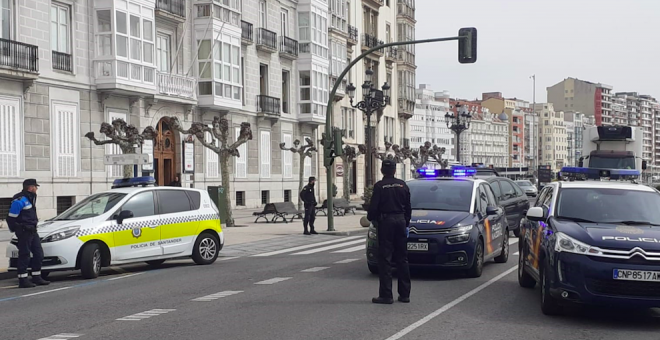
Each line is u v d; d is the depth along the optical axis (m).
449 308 10.12
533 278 11.00
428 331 8.49
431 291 11.77
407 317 9.40
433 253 12.89
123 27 31.45
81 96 30.38
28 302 11.48
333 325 8.85
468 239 13.07
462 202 14.10
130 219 15.22
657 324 9.16
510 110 184.88
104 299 11.47
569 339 8.17
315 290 11.96
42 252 13.85
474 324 8.95
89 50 30.83
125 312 10.08
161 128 36.09
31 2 27.91
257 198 44.38
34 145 28.06
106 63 30.95
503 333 8.42
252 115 43.78
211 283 13.19
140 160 19.00
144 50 32.91
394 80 70.19
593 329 8.77
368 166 38.56
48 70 28.67
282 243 22.36
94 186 30.83
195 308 10.30
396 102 70.50
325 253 19.11
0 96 26.70
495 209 14.29
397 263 10.67
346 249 20.20
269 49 45.03
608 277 8.80
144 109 34.06
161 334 8.44
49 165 28.75
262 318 9.38
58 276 15.28
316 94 50.03
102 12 31.09
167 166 36.66
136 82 32.06
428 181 14.86
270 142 46.06
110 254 14.78
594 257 8.94
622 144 41.34
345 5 57.84
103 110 31.50
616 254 8.88
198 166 38.56
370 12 64.62
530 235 11.41
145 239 15.41
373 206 10.55
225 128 29.30
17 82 27.38
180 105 36.97
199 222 16.62
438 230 12.97
